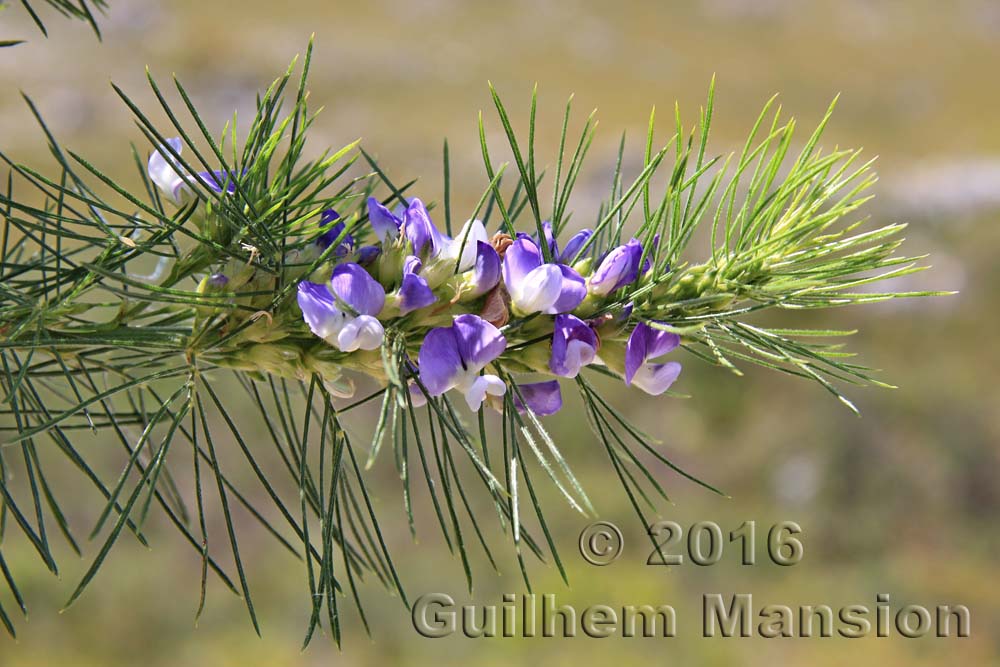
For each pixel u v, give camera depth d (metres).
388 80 30.86
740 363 15.23
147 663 9.98
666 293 1.50
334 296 1.36
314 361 1.44
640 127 30.22
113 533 1.23
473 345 1.38
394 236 1.46
